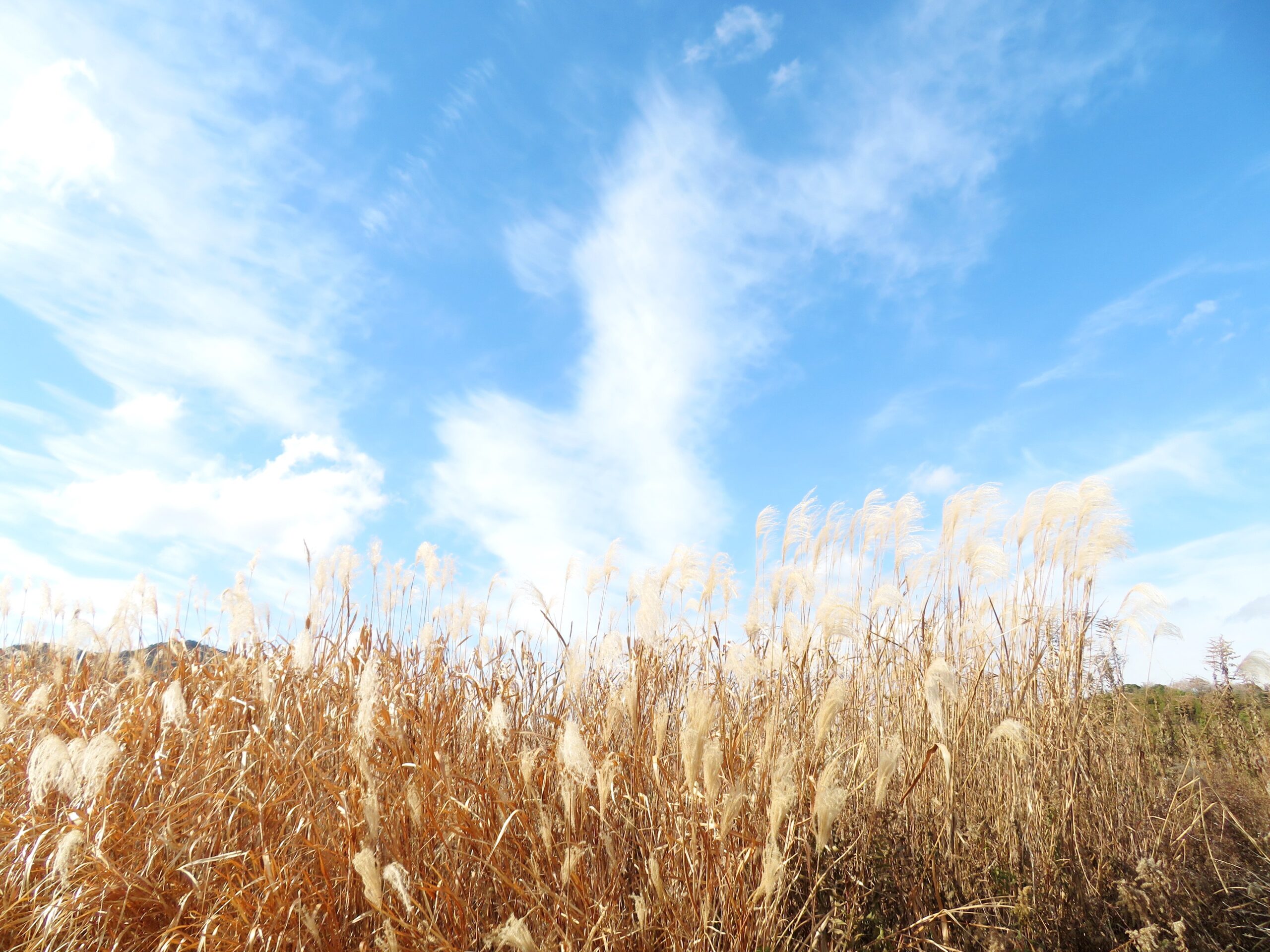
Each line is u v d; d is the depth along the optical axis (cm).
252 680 352
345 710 314
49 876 258
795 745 290
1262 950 262
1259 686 416
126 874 254
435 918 232
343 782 288
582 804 261
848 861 278
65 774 260
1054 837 292
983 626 370
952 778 284
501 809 260
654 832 264
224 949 236
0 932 250
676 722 314
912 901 265
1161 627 343
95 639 395
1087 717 332
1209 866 303
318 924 245
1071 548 372
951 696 323
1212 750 388
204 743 313
